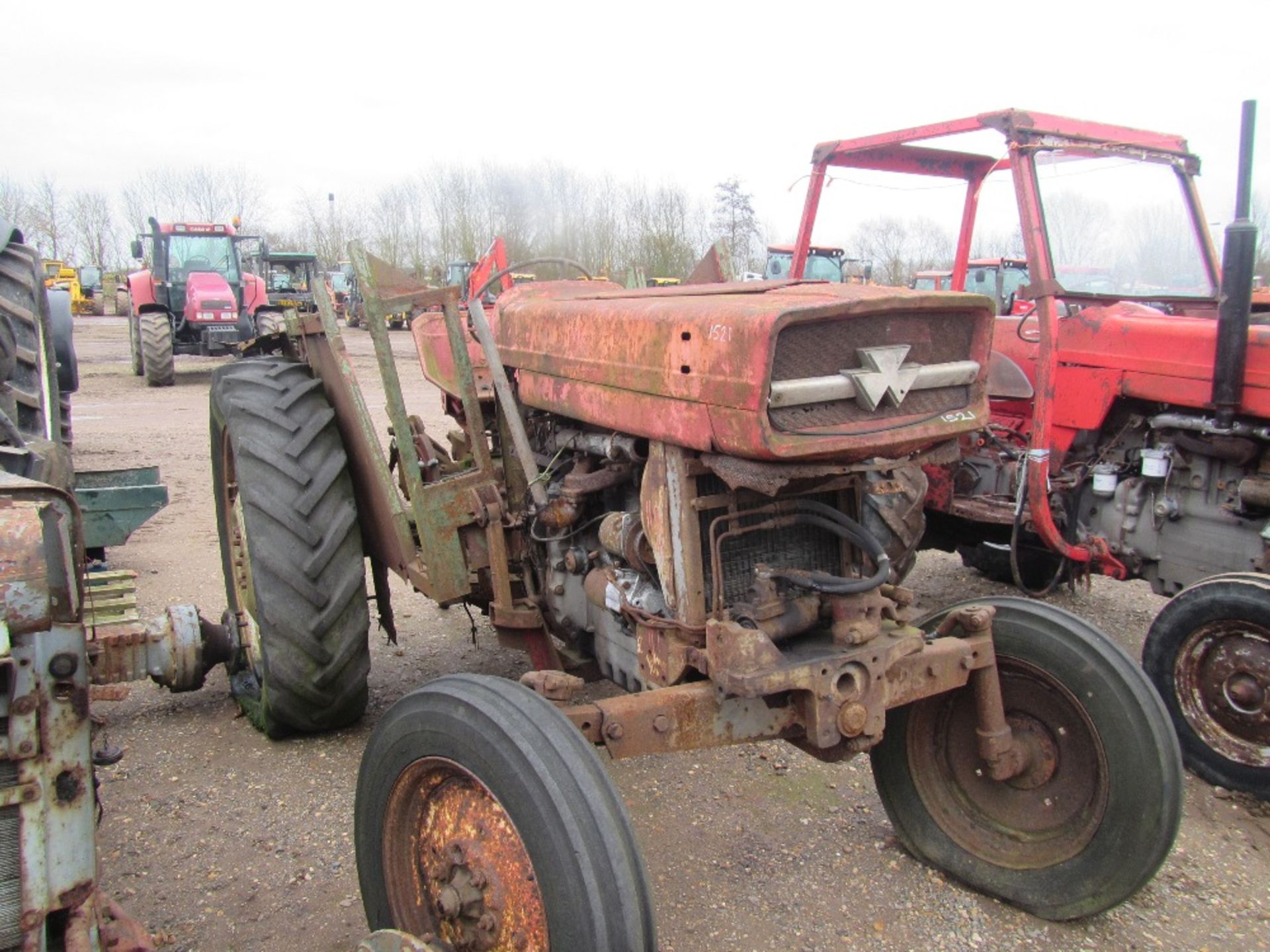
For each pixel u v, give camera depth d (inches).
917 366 83.2
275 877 106.3
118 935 70.9
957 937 98.2
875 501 116.6
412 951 76.7
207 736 138.3
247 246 719.1
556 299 114.3
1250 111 139.8
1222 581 130.1
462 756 77.0
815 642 91.9
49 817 65.9
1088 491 173.5
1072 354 172.4
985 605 105.3
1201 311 183.2
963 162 188.5
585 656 116.1
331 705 128.3
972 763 108.8
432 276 203.5
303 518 124.6
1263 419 149.9
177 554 226.1
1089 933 99.4
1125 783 95.4
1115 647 98.7
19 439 102.0
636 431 91.1
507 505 119.8
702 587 89.4
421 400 474.0
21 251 157.8
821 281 106.0
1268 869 112.9
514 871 76.0
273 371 141.9
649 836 115.8
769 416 77.2
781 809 122.4
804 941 97.2
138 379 573.6
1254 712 128.5
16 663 63.8
